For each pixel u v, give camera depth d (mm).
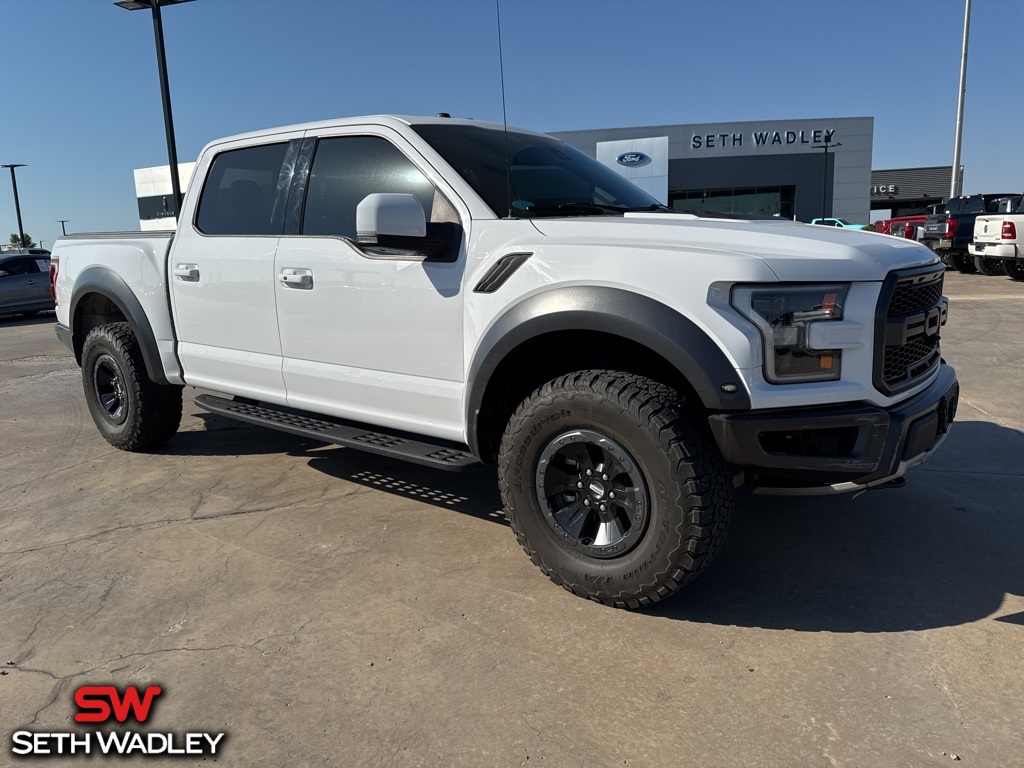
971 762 1929
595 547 2686
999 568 2996
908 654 2414
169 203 42562
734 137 42688
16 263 15469
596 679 2322
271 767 1979
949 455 4363
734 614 2689
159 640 2598
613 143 38656
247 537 3463
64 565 3205
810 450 2480
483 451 3045
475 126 3564
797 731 2064
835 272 2428
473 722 2137
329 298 3439
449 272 3025
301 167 3666
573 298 2607
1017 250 13922
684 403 2525
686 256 2451
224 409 4062
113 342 4562
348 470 4414
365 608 2783
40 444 5176
